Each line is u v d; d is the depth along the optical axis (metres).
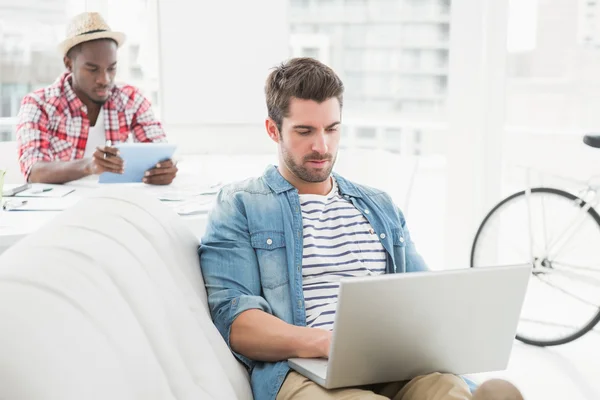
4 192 2.42
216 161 4.27
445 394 1.26
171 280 1.27
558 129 3.70
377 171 2.90
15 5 4.16
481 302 1.30
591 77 3.62
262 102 4.50
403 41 5.48
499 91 3.68
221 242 1.58
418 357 1.32
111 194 1.42
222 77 4.45
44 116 3.02
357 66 5.52
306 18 5.42
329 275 1.59
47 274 0.89
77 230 1.14
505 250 3.84
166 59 4.39
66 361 0.77
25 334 0.75
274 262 1.56
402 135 5.00
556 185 3.67
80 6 4.24
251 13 4.40
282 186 1.64
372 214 1.68
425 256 4.12
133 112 3.23
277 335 1.41
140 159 2.60
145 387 0.92
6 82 4.20
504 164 3.77
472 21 3.64
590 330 3.10
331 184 1.72
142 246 1.24
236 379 1.33
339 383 1.29
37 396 0.71
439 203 4.94
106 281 1.00
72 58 3.04
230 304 1.48
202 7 4.37
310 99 1.58
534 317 3.30
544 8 3.64
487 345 1.36
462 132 3.73
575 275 3.21
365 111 5.39
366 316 1.22
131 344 0.93
